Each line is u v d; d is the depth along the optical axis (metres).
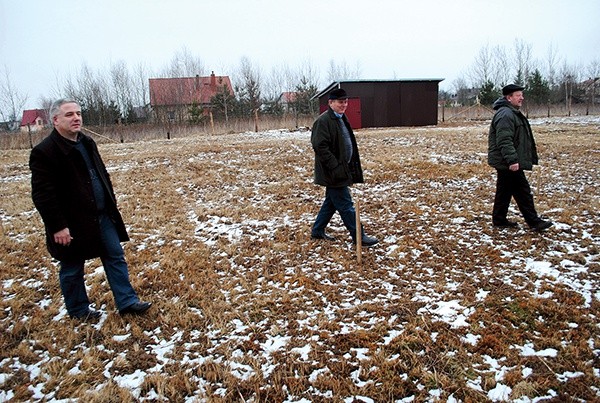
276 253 4.96
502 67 45.56
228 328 3.41
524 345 3.03
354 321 3.43
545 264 4.29
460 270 4.27
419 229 5.50
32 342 3.31
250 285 4.16
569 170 8.70
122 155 13.72
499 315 3.39
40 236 5.91
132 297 3.62
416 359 2.90
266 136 19.44
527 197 5.11
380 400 2.57
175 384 2.76
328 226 5.86
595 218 5.57
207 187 8.71
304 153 12.55
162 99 38.34
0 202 8.07
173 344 3.24
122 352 3.15
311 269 4.46
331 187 4.82
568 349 2.94
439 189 7.64
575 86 44.53
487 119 28.20
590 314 3.37
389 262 4.54
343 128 4.78
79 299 3.56
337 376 2.79
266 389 2.69
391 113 24.36
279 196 7.66
